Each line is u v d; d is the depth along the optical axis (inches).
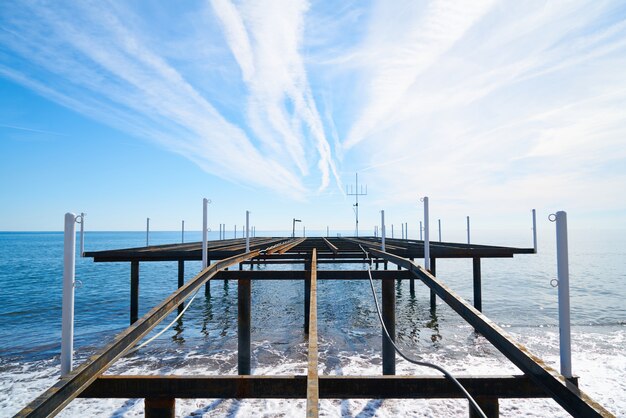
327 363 333.4
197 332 450.0
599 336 430.0
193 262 1606.8
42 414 93.3
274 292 762.2
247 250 450.3
